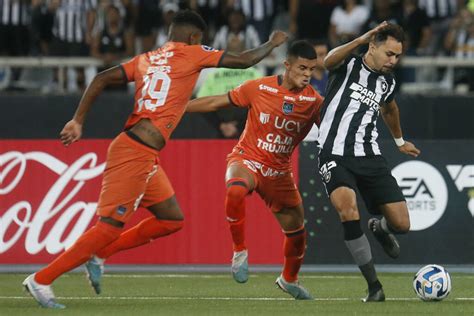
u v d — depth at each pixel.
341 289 24.27
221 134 30.03
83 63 38.00
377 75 21.12
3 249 28.67
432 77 39.06
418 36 40.00
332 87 21.17
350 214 20.53
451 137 32.09
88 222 28.69
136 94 19.83
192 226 28.75
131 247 20.77
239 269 20.78
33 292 19.50
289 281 21.97
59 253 28.66
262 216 28.59
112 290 24.00
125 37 39.53
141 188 19.66
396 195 21.12
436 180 28.52
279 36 20.06
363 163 20.97
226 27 39.44
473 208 28.52
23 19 40.41
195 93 33.34
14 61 37.75
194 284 25.34
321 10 39.81
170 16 39.47
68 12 39.91
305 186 28.67
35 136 30.48
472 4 41.81
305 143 28.69
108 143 28.78
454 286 24.73
